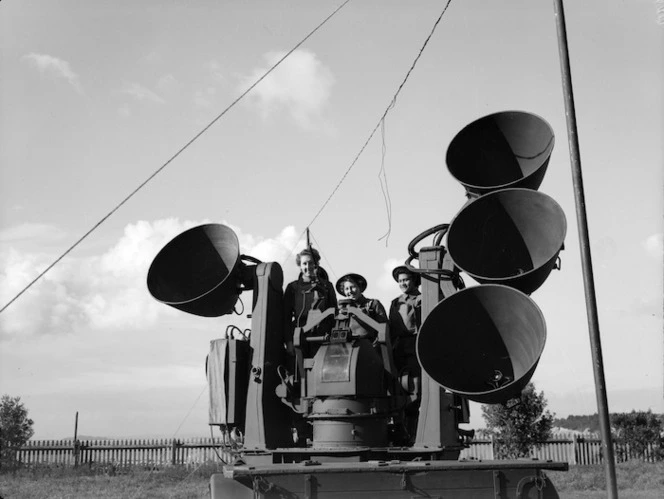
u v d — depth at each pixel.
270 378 9.31
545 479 7.67
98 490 23.77
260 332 9.38
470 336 8.39
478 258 8.84
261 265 9.68
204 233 9.99
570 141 7.88
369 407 8.66
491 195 8.59
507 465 7.65
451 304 8.24
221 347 9.42
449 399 8.80
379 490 7.61
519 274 8.41
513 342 8.32
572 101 7.96
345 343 8.85
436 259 9.09
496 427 30.44
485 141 9.43
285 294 9.91
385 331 8.99
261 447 8.97
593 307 7.55
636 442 34.34
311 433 9.66
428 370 8.16
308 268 9.83
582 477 26.83
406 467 7.59
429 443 8.48
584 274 7.62
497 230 8.80
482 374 8.43
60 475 28.77
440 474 7.64
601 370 7.44
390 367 9.01
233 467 7.76
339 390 8.52
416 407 9.16
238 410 9.30
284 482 7.60
